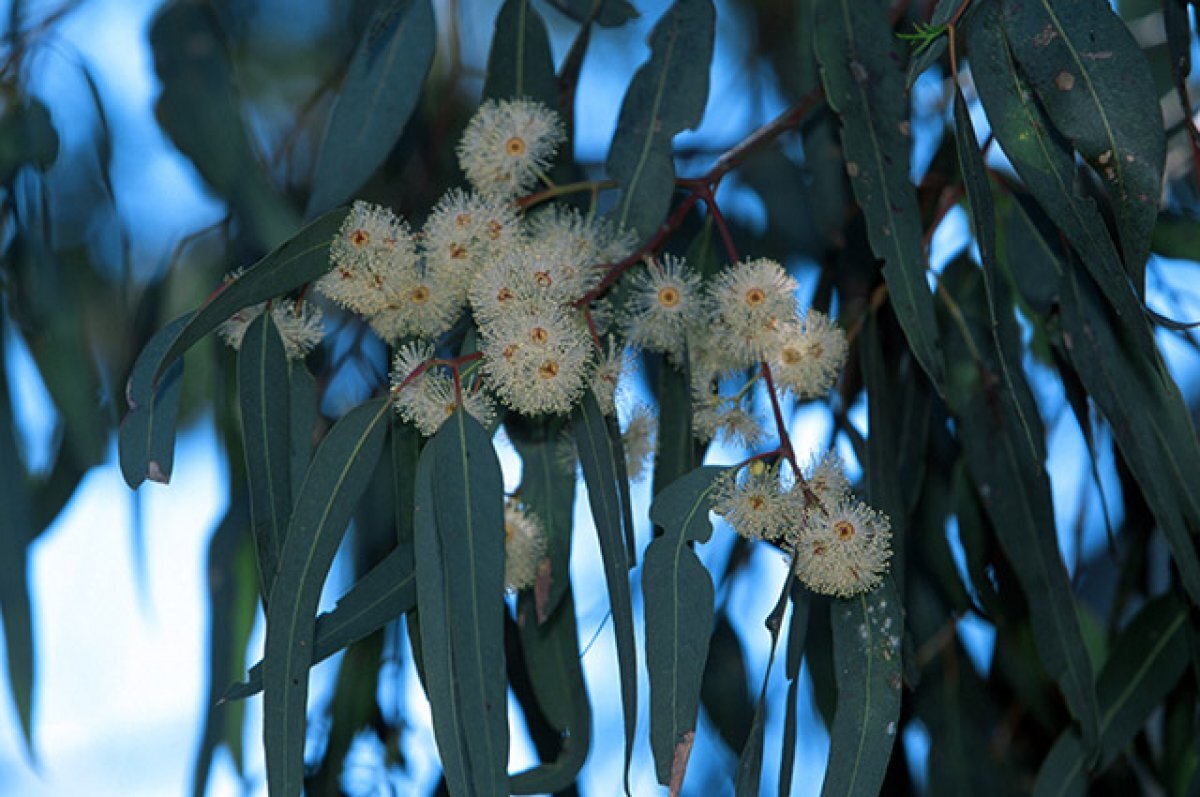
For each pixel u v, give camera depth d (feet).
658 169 3.28
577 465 3.27
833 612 3.16
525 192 3.25
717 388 3.26
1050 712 3.58
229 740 3.56
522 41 3.45
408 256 3.16
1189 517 3.29
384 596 3.21
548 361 3.09
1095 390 3.28
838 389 3.51
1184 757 3.58
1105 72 3.09
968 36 3.14
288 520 3.20
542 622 3.26
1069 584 3.34
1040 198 3.11
